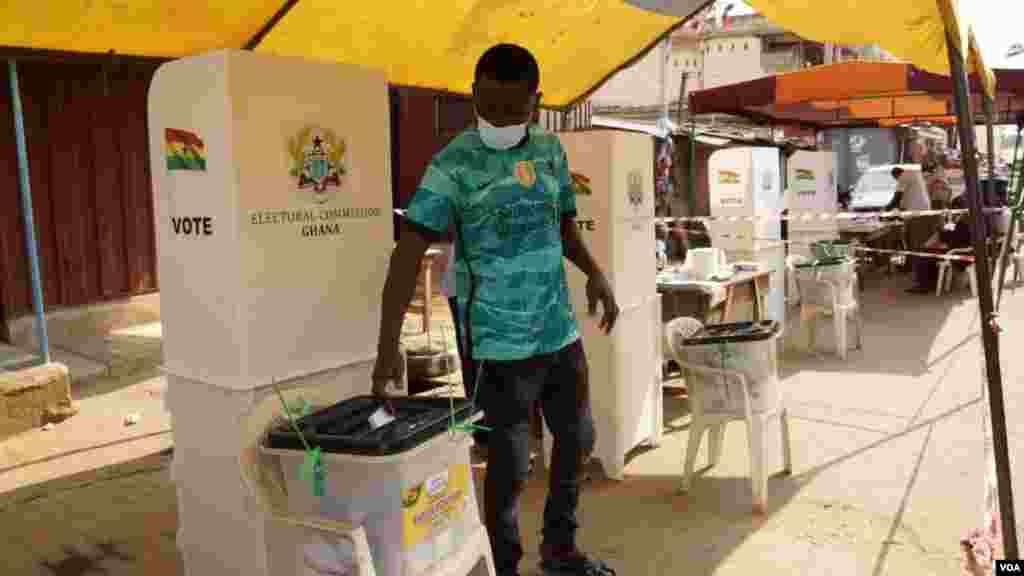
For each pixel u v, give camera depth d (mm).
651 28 5766
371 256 3131
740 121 15688
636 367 4797
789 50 23188
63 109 7855
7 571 3703
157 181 2928
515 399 3010
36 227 7691
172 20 3967
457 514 2602
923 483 4418
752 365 4129
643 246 4859
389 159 3189
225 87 2633
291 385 2867
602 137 4445
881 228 12820
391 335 2713
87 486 4727
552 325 3035
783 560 3596
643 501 4289
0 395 5605
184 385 2953
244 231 2703
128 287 8555
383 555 2395
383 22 4773
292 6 4168
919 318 9555
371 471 2357
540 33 5465
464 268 2994
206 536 2984
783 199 10023
